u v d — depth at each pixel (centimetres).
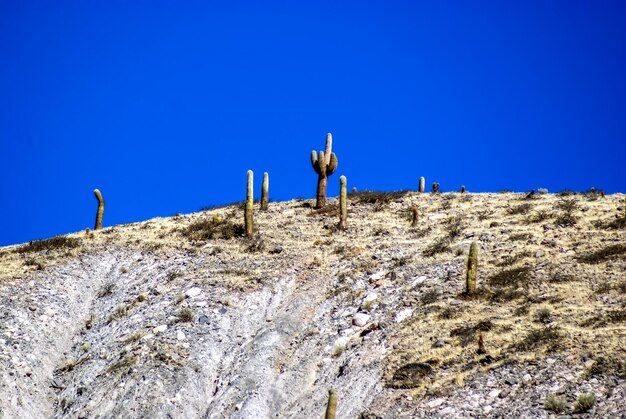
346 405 2150
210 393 2428
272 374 2475
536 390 1930
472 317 2423
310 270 3178
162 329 2705
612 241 2886
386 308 2677
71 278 3228
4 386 2414
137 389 2367
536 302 2444
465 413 1919
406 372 2169
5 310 2844
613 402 1797
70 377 2561
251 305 2916
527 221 3394
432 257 3075
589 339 2094
